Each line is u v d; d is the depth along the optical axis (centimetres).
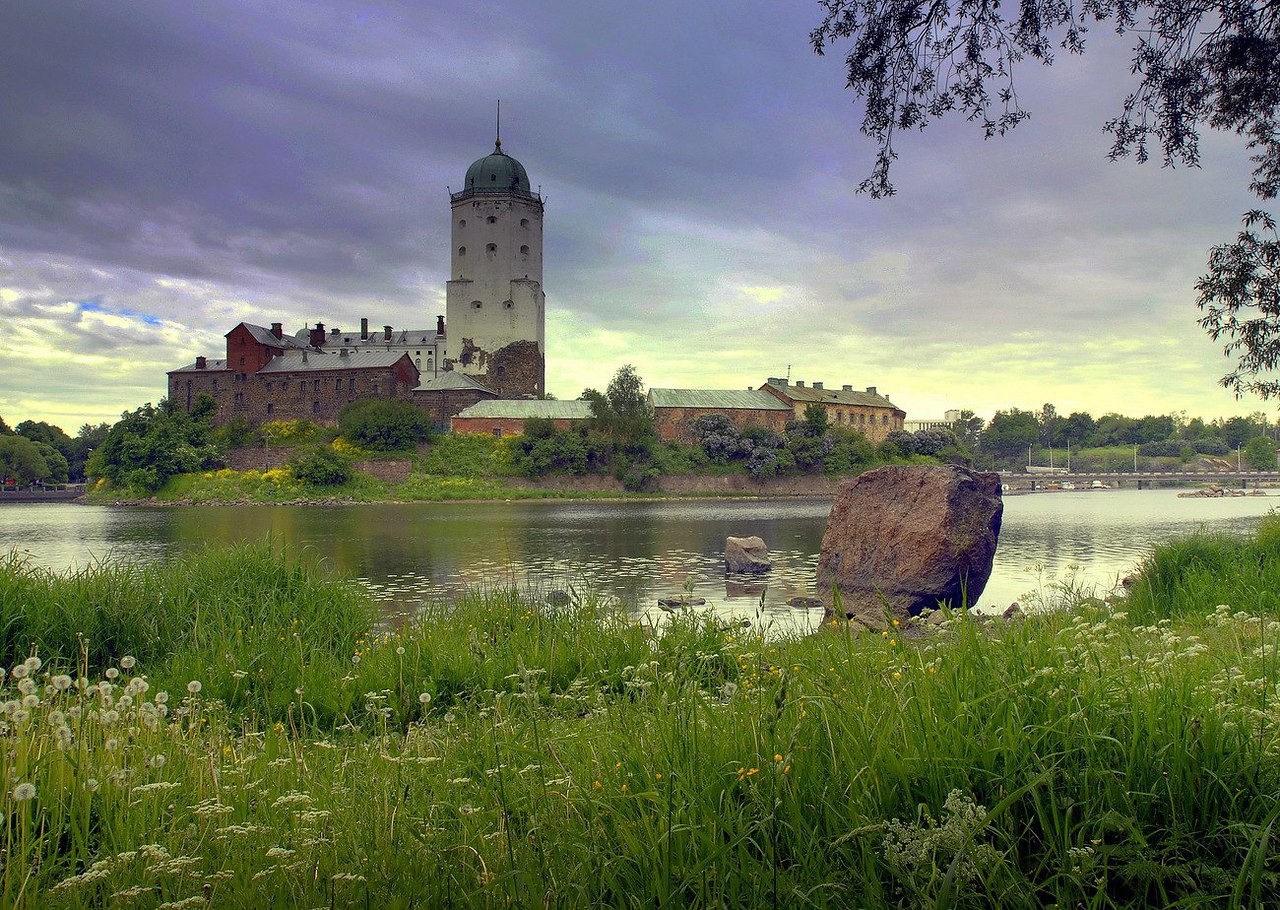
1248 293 1289
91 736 480
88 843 392
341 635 1129
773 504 8125
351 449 9931
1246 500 9225
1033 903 300
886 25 938
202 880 339
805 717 393
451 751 500
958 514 1459
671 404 11162
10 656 955
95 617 1028
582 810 374
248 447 10469
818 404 11469
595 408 10038
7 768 395
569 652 891
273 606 1159
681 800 352
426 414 10331
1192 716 377
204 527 5234
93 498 9431
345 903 317
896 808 346
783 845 338
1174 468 19225
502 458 9756
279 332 12281
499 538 4206
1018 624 620
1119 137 1059
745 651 843
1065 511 6812
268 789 441
